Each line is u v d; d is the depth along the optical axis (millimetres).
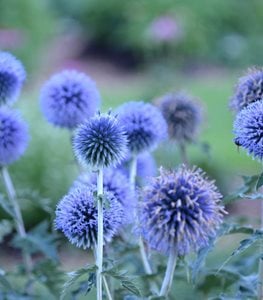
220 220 3006
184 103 4785
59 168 10977
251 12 24031
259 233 2941
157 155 5535
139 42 23984
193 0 23500
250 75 3744
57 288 3992
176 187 2947
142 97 15664
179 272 3656
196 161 11453
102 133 3199
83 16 27141
